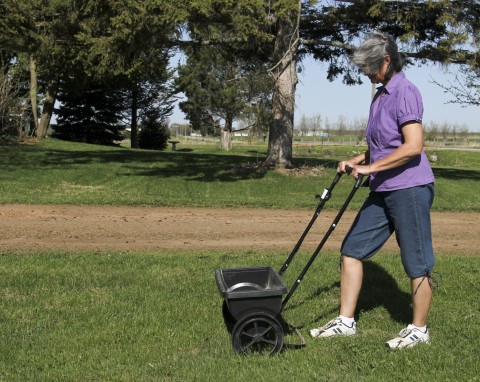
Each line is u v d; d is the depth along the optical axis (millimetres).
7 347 3867
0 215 9148
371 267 6090
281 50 15914
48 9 15023
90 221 8930
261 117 17203
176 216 9656
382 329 4410
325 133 67500
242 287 4184
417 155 3865
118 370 3588
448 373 3564
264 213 10266
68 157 19312
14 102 25484
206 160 19344
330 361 3758
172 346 3979
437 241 8195
